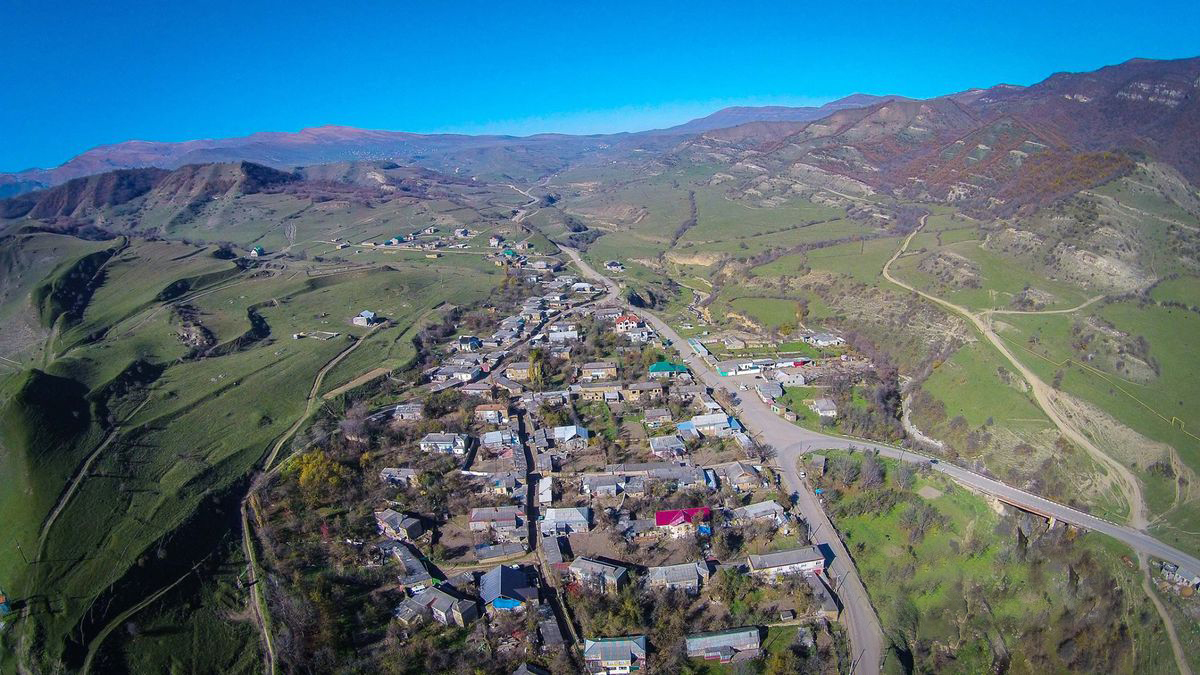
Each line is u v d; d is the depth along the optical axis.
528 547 116.62
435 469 138.00
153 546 107.31
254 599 104.38
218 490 124.69
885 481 137.12
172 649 94.88
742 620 102.12
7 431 131.25
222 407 157.00
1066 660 102.06
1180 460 128.50
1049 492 129.88
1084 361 155.38
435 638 97.56
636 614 99.88
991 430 145.62
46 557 104.31
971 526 124.44
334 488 128.00
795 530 119.62
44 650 91.19
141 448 136.38
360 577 108.62
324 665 92.44
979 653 102.81
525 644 95.88
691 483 133.50
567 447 148.88
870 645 99.19
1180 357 150.00
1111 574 110.50
